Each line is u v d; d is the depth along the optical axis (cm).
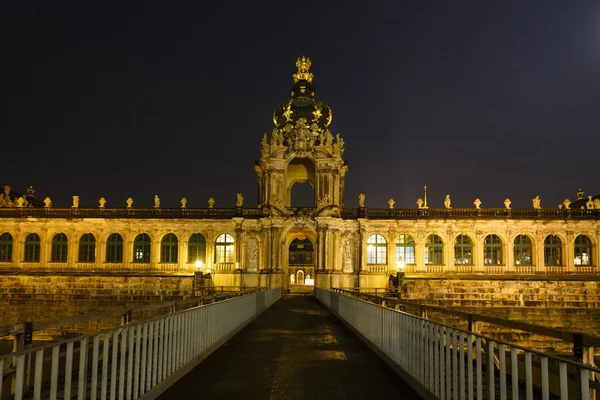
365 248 7056
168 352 1538
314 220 6981
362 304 2473
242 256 6975
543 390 912
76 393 1234
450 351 1267
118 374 1462
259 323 3206
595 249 6900
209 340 2047
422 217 7012
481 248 6981
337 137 7269
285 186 7219
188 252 7119
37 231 7125
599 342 881
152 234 7119
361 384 1548
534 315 6016
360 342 2384
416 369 1479
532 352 948
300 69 7925
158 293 6378
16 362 961
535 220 6906
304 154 7138
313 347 2233
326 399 1382
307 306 4797
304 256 9625
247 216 7050
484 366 1630
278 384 1542
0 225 7119
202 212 7169
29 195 8331
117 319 6041
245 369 1755
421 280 6209
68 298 6444
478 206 7050
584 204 8038
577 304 6128
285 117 7725
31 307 6288
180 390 1468
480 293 6169
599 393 890
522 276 6812
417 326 1480
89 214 7138
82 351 1070
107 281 6438
